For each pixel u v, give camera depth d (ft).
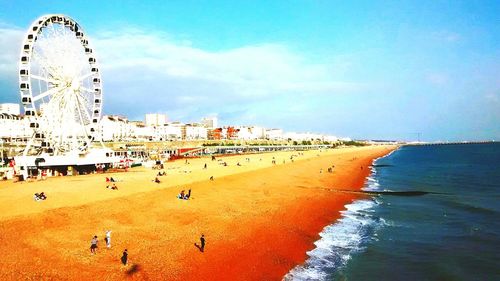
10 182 197.77
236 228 126.00
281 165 353.72
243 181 227.20
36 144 260.83
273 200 176.04
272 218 143.13
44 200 137.28
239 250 107.96
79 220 116.37
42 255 88.99
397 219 157.38
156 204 146.20
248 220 136.46
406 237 132.16
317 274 98.63
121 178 216.13
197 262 96.58
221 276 91.86
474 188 245.65
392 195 214.07
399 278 97.71
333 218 155.84
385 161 532.32
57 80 233.96
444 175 328.90
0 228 100.37
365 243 124.88
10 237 96.37
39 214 114.52
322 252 115.03
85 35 252.62
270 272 97.55
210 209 147.23
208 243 109.60
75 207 126.41
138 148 540.93
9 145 412.98
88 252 93.66
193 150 566.36
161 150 531.50
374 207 181.78
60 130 235.40
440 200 201.57
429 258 112.16
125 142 586.86
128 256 93.71
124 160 284.41
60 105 237.25
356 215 163.32
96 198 143.74
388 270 102.58
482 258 112.37
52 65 230.07
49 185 181.78
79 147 253.03
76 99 242.37
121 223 118.83
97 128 261.65
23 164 213.25
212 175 241.14
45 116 231.91
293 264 104.37
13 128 543.80
